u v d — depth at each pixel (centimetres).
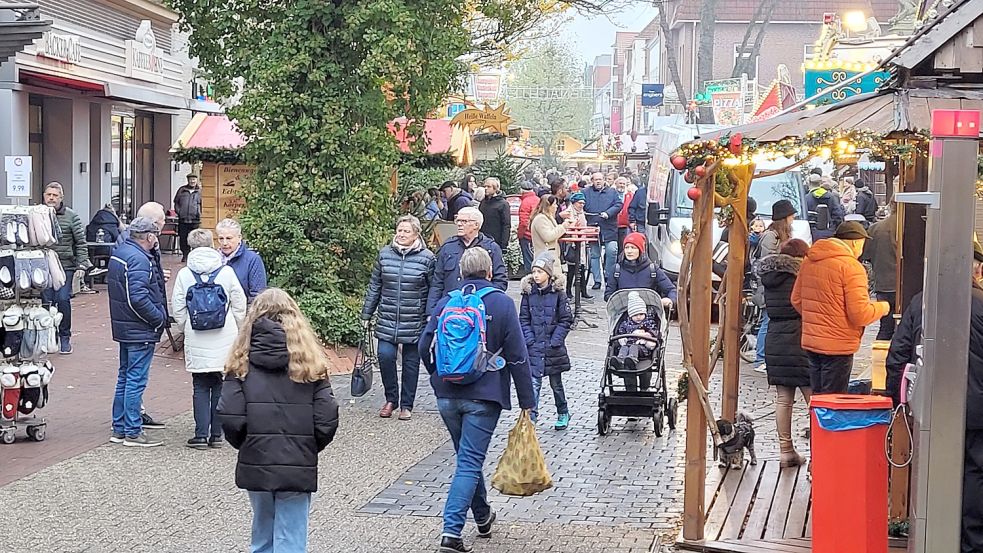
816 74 1387
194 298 1002
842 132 648
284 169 1545
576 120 8800
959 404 553
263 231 1538
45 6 2255
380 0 1474
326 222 1545
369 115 1552
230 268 1021
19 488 890
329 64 1523
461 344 739
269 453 616
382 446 1062
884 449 682
